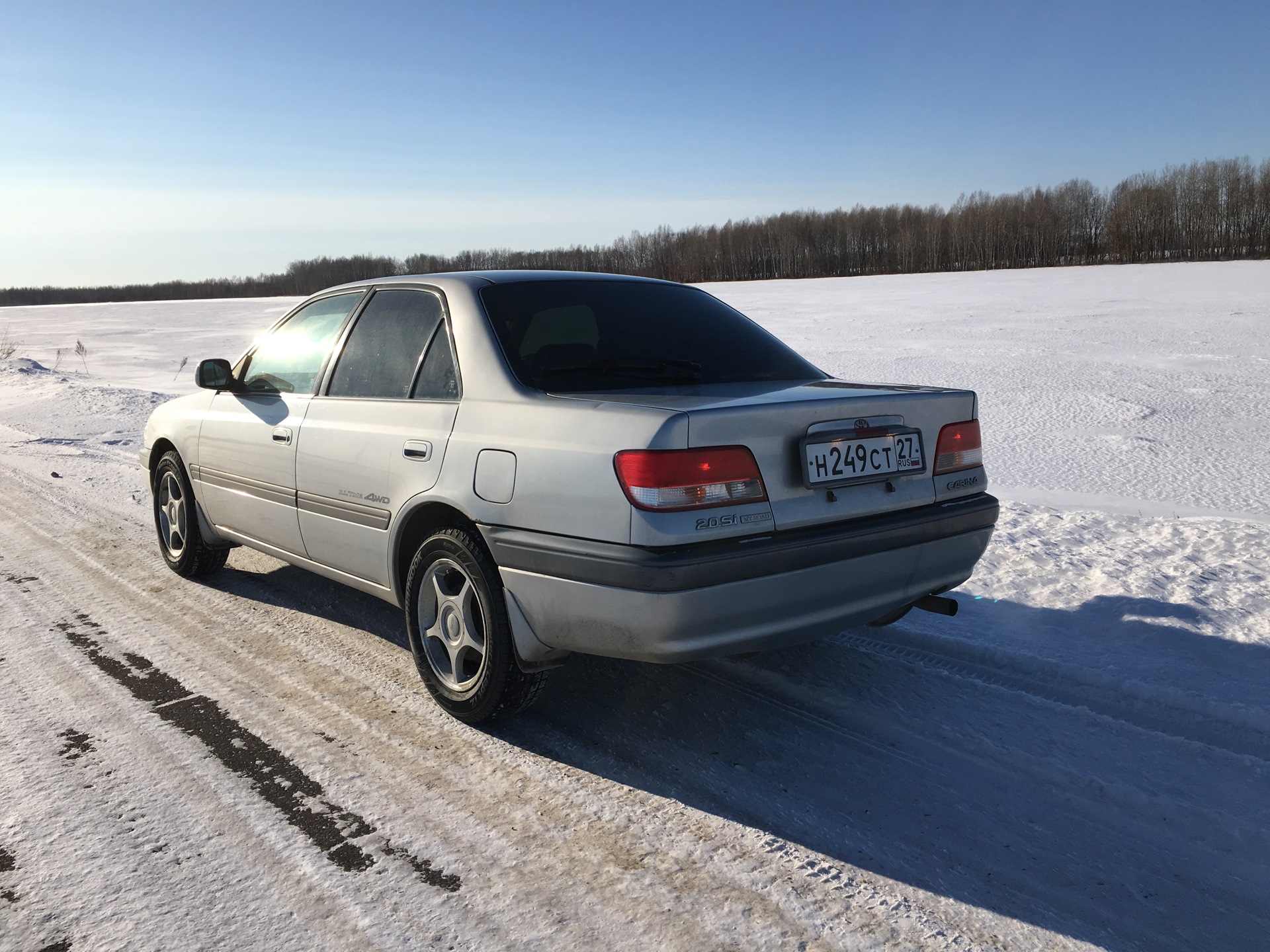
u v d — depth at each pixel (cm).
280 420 356
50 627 380
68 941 183
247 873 207
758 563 230
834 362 1894
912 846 221
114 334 4297
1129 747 270
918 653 348
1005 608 390
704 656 236
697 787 249
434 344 303
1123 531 508
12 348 2234
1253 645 340
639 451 226
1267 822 229
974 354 1958
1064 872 210
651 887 203
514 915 192
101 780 250
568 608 243
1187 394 1277
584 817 233
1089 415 1132
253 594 427
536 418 255
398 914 192
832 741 277
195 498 429
